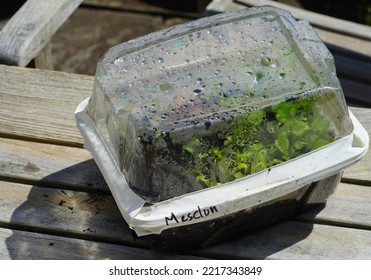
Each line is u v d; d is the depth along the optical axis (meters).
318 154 0.81
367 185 0.93
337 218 0.89
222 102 0.80
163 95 0.81
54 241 0.87
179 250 0.85
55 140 0.99
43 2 1.21
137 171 0.77
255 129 0.79
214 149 0.78
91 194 0.92
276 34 0.87
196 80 0.82
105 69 0.84
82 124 0.87
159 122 0.77
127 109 0.79
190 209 0.77
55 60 1.76
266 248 0.86
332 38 1.40
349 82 1.33
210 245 0.85
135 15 1.93
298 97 0.80
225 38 0.87
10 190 0.92
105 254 0.85
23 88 1.05
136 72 0.83
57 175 0.94
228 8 1.46
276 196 0.79
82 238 0.87
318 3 1.99
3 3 1.93
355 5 2.00
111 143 0.83
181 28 0.88
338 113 0.82
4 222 0.89
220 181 0.79
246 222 0.84
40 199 0.91
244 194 0.78
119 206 0.78
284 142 0.80
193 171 0.78
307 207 0.88
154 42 0.87
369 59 1.37
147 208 0.77
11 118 1.01
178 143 0.77
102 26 1.89
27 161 0.96
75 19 1.91
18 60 1.11
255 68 0.83
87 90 1.05
